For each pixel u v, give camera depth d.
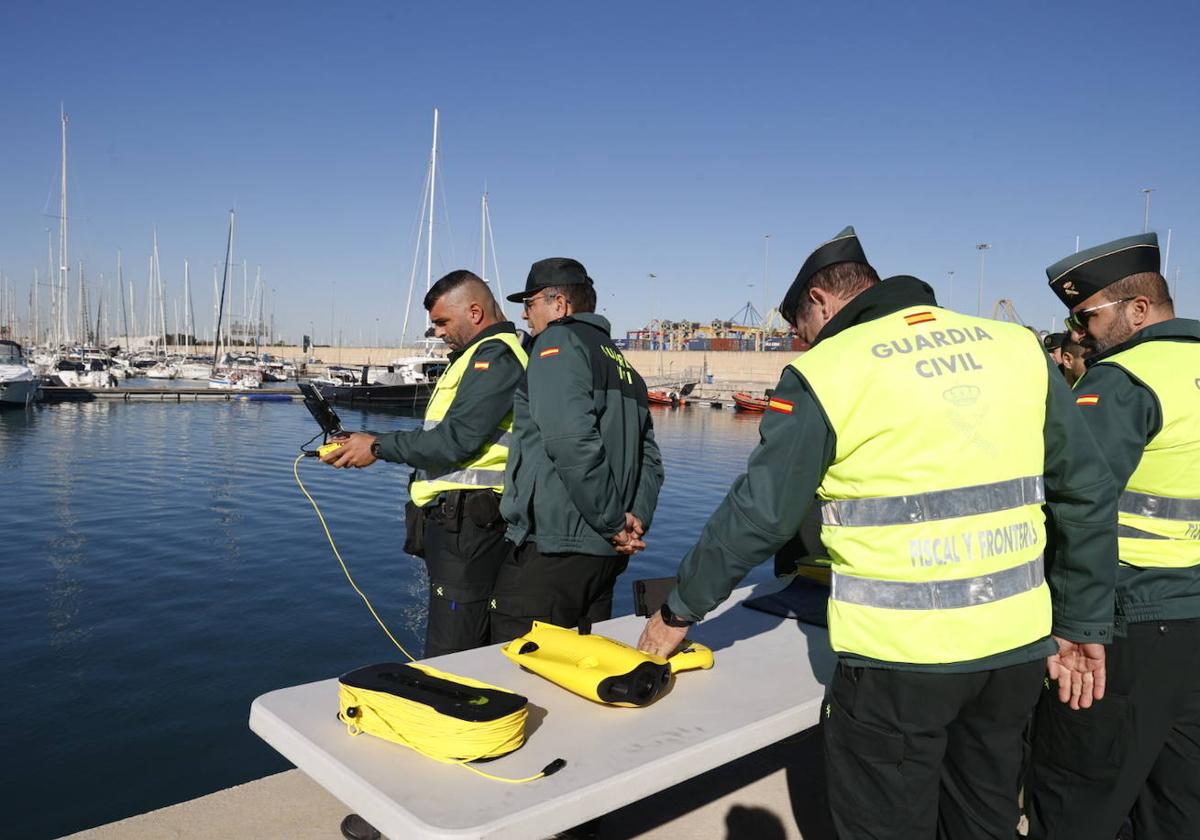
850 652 1.50
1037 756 2.02
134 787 5.03
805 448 1.48
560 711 1.89
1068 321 2.29
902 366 1.44
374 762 1.62
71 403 37.28
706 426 35.81
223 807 2.35
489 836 1.40
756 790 2.52
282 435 26.81
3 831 4.54
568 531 2.49
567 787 1.54
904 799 1.50
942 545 1.42
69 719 5.91
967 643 1.41
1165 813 2.04
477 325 3.01
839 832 1.61
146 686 6.52
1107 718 1.89
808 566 2.91
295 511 14.24
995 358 1.48
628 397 2.62
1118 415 1.88
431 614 2.88
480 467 2.79
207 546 11.42
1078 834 1.96
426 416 3.02
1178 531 1.89
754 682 2.11
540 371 2.37
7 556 10.69
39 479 17.30
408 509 3.00
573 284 2.78
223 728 5.83
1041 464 1.52
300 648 7.45
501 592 2.62
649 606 2.28
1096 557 1.55
